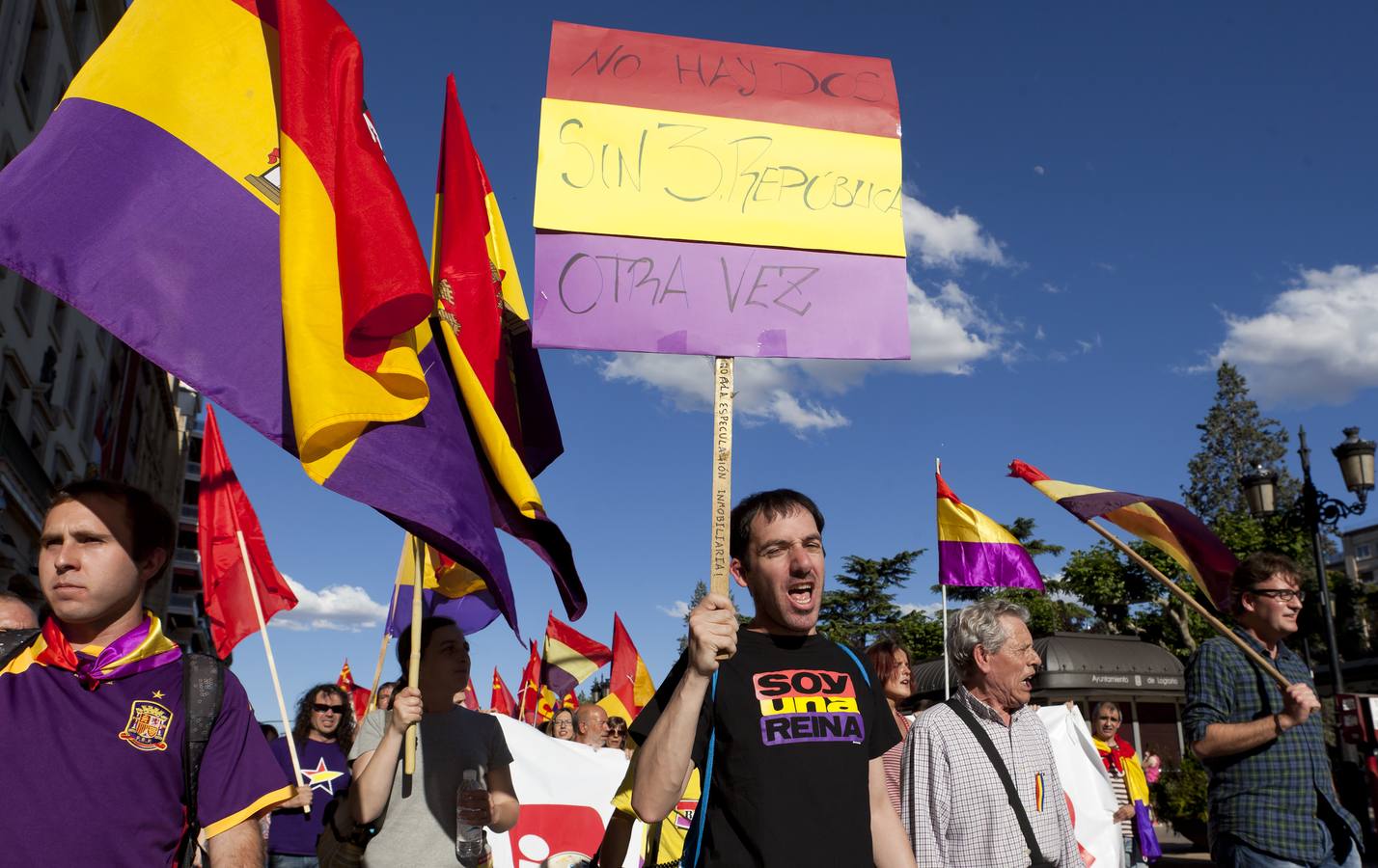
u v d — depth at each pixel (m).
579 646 12.52
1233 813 4.28
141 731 2.46
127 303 3.23
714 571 2.86
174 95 3.55
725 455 3.08
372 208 3.43
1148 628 29.50
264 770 2.61
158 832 2.44
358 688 11.91
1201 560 5.67
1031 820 3.97
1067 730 8.23
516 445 4.99
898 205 3.76
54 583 2.49
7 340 15.90
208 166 3.52
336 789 6.37
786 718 2.96
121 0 20.56
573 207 3.50
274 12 3.82
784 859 2.77
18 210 3.15
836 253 3.66
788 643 3.17
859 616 43.53
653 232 3.54
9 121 15.29
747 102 3.76
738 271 3.56
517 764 6.82
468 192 4.64
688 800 6.05
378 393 3.39
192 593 49.19
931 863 3.92
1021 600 34.78
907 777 4.10
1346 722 8.35
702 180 3.63
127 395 28.39
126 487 2.65
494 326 4.60
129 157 3.39
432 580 5.75
